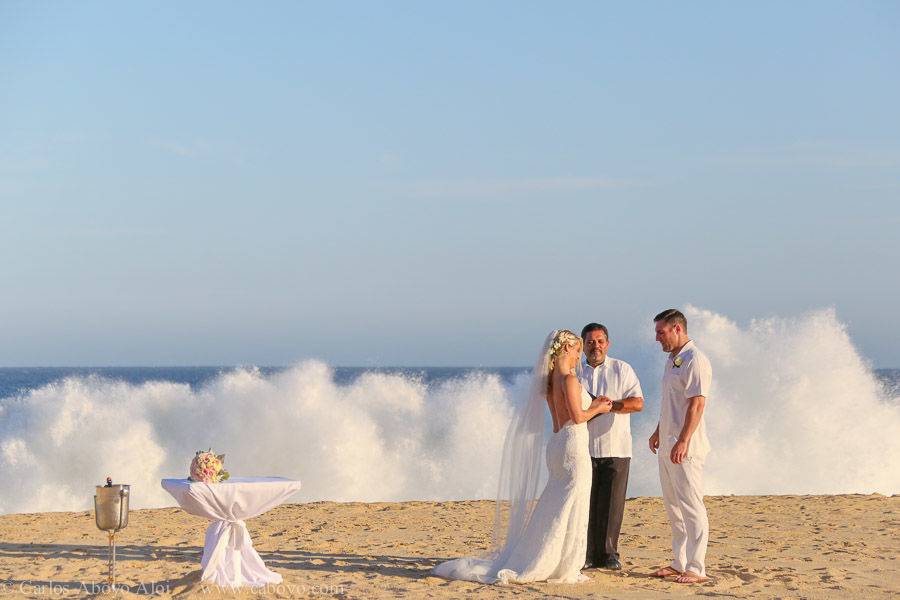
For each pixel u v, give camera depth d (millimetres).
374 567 7871
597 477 7691
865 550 8727
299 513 11844
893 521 10672
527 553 7258
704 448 7305
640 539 9703
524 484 7547
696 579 7148
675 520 7457
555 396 7449
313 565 7949
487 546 9117
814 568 7812
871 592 6824
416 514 11703
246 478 7105
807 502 12406
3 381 91062
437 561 8250
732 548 8938
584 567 7707
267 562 8070
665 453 7406
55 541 9555
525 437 7586
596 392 7688
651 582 7168
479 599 6473
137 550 8898
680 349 7371
